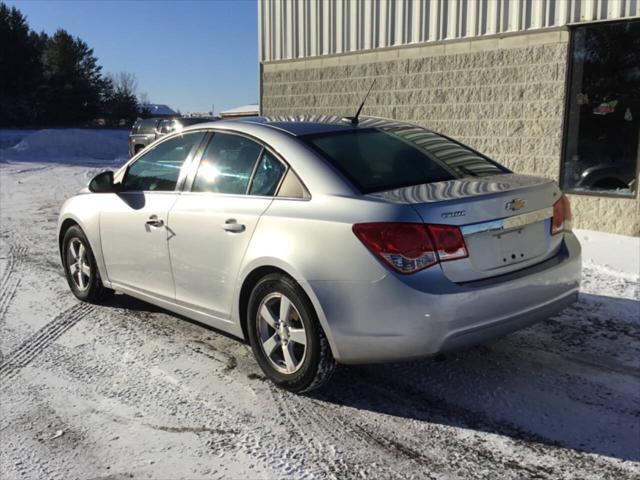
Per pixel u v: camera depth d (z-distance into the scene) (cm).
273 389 396
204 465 316
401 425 350
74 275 584
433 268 333
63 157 3006
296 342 377
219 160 444
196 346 470
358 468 310
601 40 816
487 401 375
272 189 400
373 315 338
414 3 1006
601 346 451
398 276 331
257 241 388
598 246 749
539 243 383
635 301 542
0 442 341
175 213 452
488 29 921
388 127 462
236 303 412
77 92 6241
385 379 407
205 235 427
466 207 343
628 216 806
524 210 369
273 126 433
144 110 7319
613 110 816
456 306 332
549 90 868
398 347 337
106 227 523
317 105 1185
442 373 414
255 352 405
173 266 460
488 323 347
